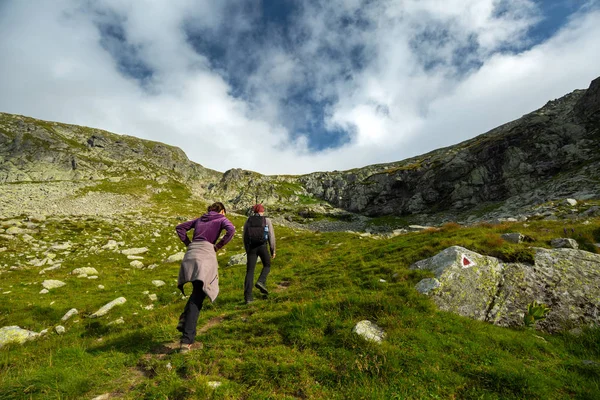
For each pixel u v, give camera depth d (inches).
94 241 1005.2
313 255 690.8
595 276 322.0
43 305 432.8
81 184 2876.5
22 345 313.4
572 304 297.9
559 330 277.1
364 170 6013.8
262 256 351.6
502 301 308.2
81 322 382.6
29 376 195.6
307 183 5959.6
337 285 382.6
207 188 5959.6
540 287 318.7
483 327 264.5
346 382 185.0
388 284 350.6
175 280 578.9
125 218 1622.8
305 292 362.6
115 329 331.3
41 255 808.3
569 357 228.1
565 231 486.6
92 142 5068.9
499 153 3275.1
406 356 206.4
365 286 360.5
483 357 209.9
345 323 250.7
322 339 232.7
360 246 697.0
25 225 1107.9
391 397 171.0
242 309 332.2
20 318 394.3
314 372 194.4
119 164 4672.7
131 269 745.0
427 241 506.9
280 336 245.3
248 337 250.7
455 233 556.7
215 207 279.6
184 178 5575.8
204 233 254.7
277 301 350.0
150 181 3560.5
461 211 3171.8
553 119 3223.4
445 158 3973.9
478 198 3201.3
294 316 269.7
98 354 241.3
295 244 956.0
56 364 223.8
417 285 334.6
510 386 176.6
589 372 197.3
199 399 166.2
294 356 212.1
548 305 301.1
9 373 214.7
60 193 2383.1
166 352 233.0
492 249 383.9
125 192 2908.5
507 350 227.8
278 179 6348.4
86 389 183.8
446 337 238.1
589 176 2049.7
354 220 4178.2
